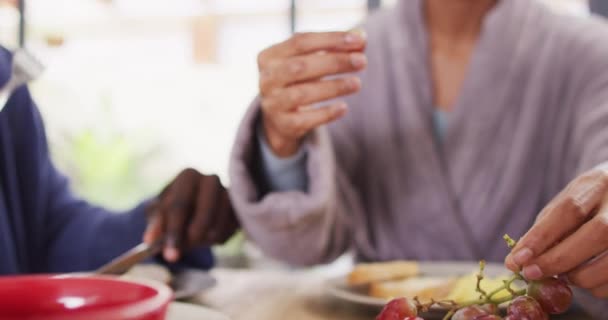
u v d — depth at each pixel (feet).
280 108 2.72
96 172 7.18
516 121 3.38
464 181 3.39
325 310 2.57
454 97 3.49
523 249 2.00
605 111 3.15
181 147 7.92
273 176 2.97
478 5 3.46
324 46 2.66
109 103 7.64
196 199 2.94
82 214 3.20
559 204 2.04
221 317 2.11
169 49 8.26
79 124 7.46
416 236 3.41
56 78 7.36
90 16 7.92
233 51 8.04
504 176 3.36
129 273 2.69
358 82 2.69
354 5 6.02
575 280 2.07
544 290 2.00
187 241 2.90
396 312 2.01
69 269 3.11
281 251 3.04
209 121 8.09
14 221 3.06
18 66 2.39
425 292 2.57
